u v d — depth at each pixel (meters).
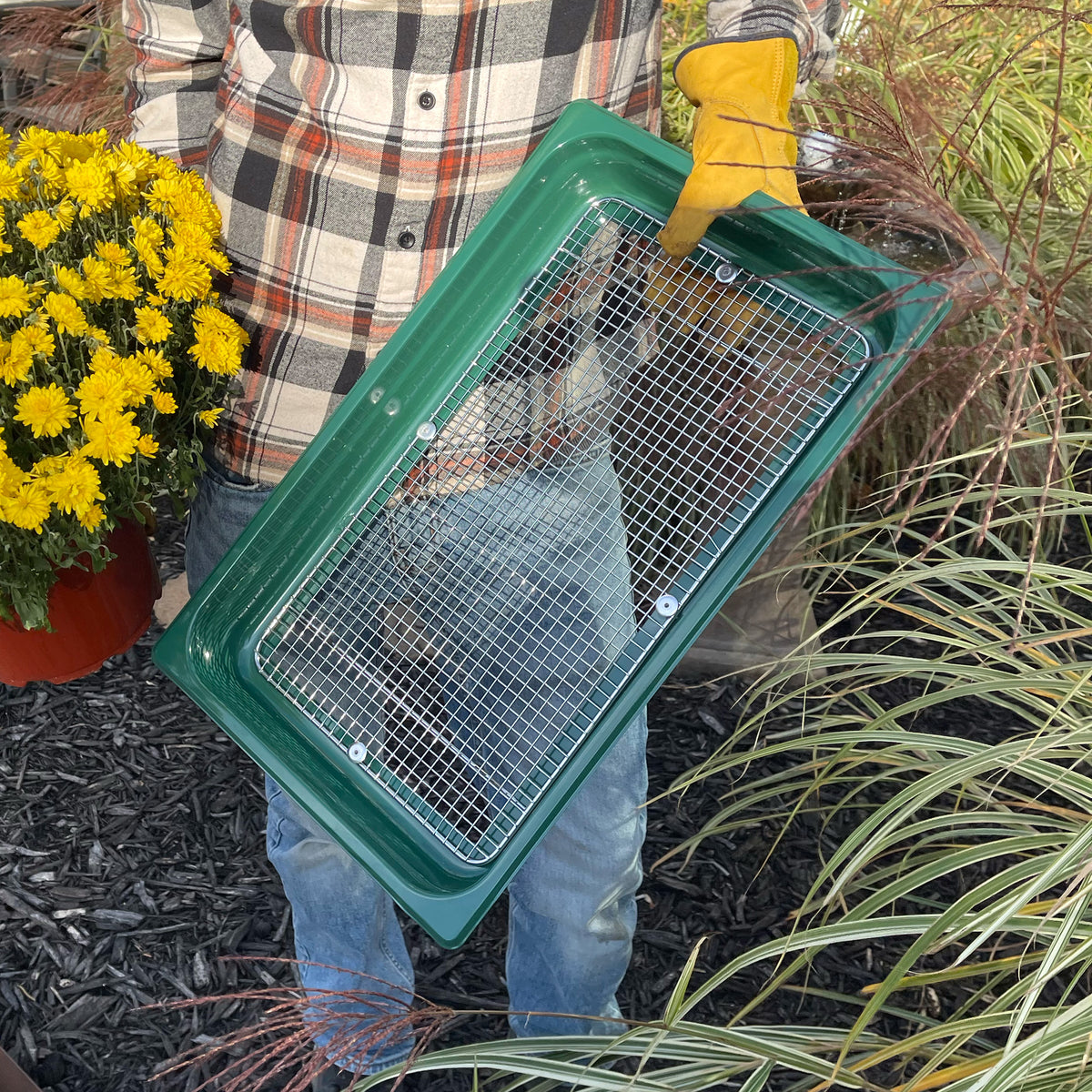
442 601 1.18
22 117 3.13
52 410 1.17
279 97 1.17
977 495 1.37
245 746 1.10
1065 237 2.12
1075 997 1.50
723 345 1.12
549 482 1.19
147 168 1.31
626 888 1.33
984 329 2.02
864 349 1.06
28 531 1.23
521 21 1.10
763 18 1.07
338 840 1.06
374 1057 1.45
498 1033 1.59
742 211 0.99
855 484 2.24
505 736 1.19
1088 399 1.06
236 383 1.27
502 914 1.77
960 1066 1.11
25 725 2.07
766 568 2.02
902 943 1.67
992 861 1.73
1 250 1.20
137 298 1.28
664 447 1.31
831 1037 1.22
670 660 1.06
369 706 1.22
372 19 1.09
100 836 1.89
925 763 1.34
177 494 1.35
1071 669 1.26
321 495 1.20
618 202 1.18
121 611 1.40
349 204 1.17
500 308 1.20
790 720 2.03
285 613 1.23
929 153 1.54
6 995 1.66
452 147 1.14
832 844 1.82
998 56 2.57
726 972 1.13
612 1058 1.26
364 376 1.14
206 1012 1.64
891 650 2.11
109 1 3.12
